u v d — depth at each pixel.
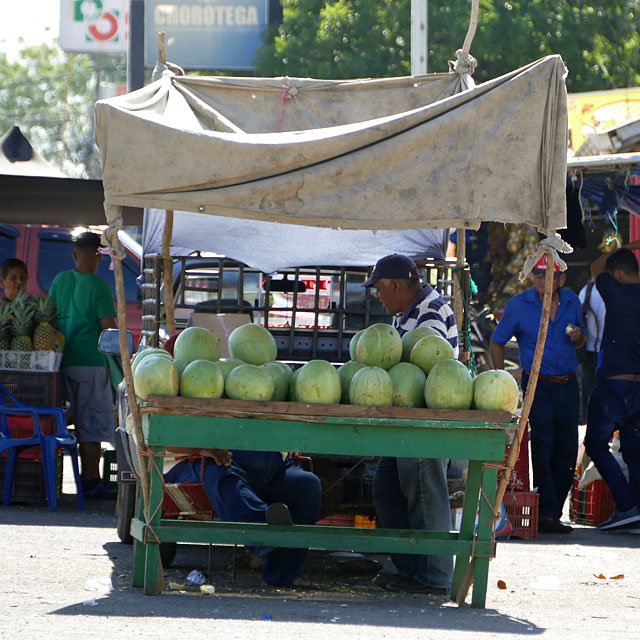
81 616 14.94
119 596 16.69
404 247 25.12
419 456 16.22
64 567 19.66
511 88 15.97
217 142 15.62
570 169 28.59
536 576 20.75
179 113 19.48
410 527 18.73
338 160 15.86
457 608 16.91
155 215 24.44
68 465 43.31
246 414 16.09
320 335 25.69
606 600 18.27
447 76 21.81
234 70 73.62
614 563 22.80
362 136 15.80
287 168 15.83
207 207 15.80
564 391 28.38
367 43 78.88
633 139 36.28
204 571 20.19
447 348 17.56
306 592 18.14
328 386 16.39
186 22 72.06
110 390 31.69
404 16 78.38
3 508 28.88
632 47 81.69
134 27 67.38
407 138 15.84
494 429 16.31
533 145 16.05
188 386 16.27
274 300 26.50
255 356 18.03
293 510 19.02
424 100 21.78
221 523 17.34
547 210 16.00
